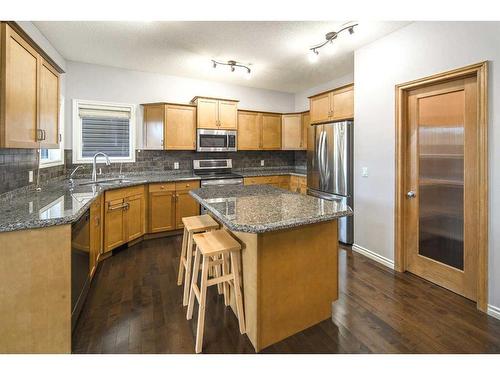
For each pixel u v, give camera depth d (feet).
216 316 6.87
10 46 5.54
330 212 5.84
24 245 5.14
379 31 9.13
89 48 11.10
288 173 17.07
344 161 11.80
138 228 12.10
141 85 14.23
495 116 6.57
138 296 7.79
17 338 5.19
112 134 13.92
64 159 12.56
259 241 5.54
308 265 6.25
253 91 17.57
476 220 7.25
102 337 6.00
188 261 7.44
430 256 8.55
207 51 11.32
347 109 11.85
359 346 5.73
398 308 7.11
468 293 7.52
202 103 14.70
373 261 10.18
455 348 5.64
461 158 7.58
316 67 13.29
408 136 9.05
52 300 5.39
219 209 6.10
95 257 8.82
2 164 7.06
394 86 9.15
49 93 7.70
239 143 16.46
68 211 5.93
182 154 15.64
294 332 6.12
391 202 9.46
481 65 6.75
